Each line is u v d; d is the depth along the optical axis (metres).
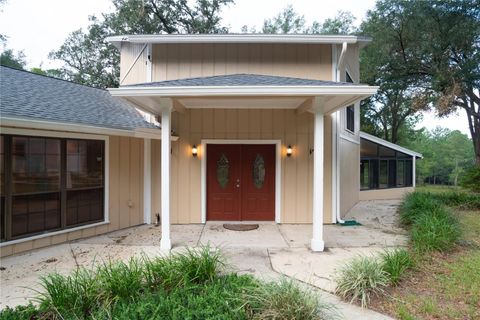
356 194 12.16
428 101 16.05
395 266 4.08
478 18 14.08
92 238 6.50
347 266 4.25
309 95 5.33
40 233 5.73
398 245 5.73
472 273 4.27
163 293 3.28
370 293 3.69
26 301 3.62
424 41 15.51
